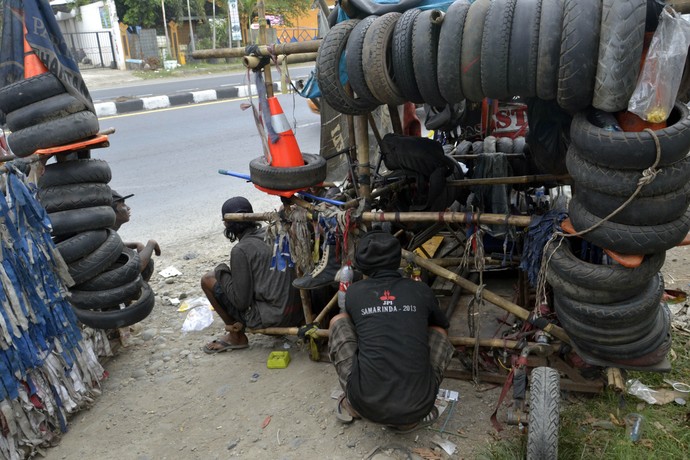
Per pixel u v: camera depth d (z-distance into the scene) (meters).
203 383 3.80
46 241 3.26
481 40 2.56
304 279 3.61
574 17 2.34
